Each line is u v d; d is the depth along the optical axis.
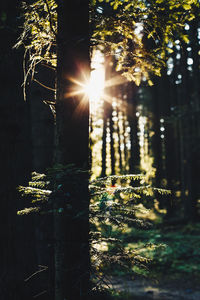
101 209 2.44
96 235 2.61
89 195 2.50
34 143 5.95
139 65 3.24
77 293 2.48
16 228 4.86
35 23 2.72
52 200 2.44
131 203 2.49
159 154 17.00
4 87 5.00
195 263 9.40
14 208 4.89
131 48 3.23
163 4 3.03
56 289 2.53
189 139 17.22
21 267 4.77
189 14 3.10
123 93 18.67
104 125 13.90
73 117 2.68
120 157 22.00
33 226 5.02
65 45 2.69
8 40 4.51
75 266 2.49
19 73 5.03
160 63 3.24
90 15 3.10
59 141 2.66
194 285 7.88
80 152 2.67
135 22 3.04
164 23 3.05
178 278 8.34
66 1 2.74
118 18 3.02
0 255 4.75
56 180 2.39
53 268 3.71
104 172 12.45
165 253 9.73
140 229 2.49
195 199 16.64
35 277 4.76
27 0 3.07
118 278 7.53
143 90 21.56
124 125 23.45
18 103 5.07
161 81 16.39
